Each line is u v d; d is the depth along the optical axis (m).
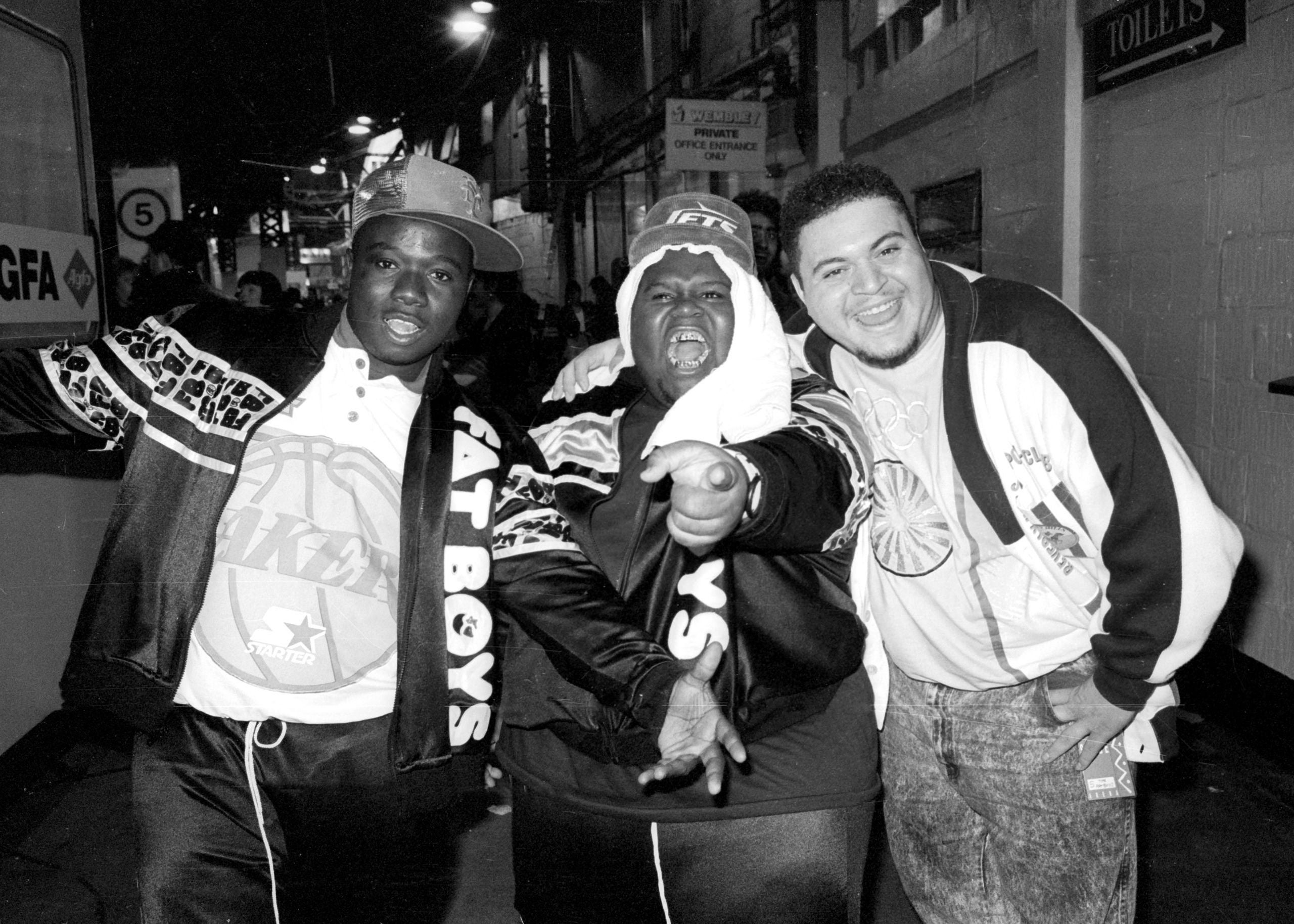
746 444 1.28
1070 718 1.67
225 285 4.50
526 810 1.55
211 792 1.46
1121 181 3.66
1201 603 1.52
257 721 1.46
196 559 1.43
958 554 1.67
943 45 4.36
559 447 1.59
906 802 1.91
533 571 1.49
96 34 3.46
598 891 1.50
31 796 3.07
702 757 1.21
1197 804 2.94
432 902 2.37
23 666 3.15
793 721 1.44
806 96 5.21
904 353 1.58
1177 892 2.51
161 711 1.43
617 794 1.45
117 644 1.43
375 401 1.50
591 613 1.41
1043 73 3.91
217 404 1.46
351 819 1.51
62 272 2.96
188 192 4.01
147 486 1.45
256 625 1.45
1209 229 3.30
